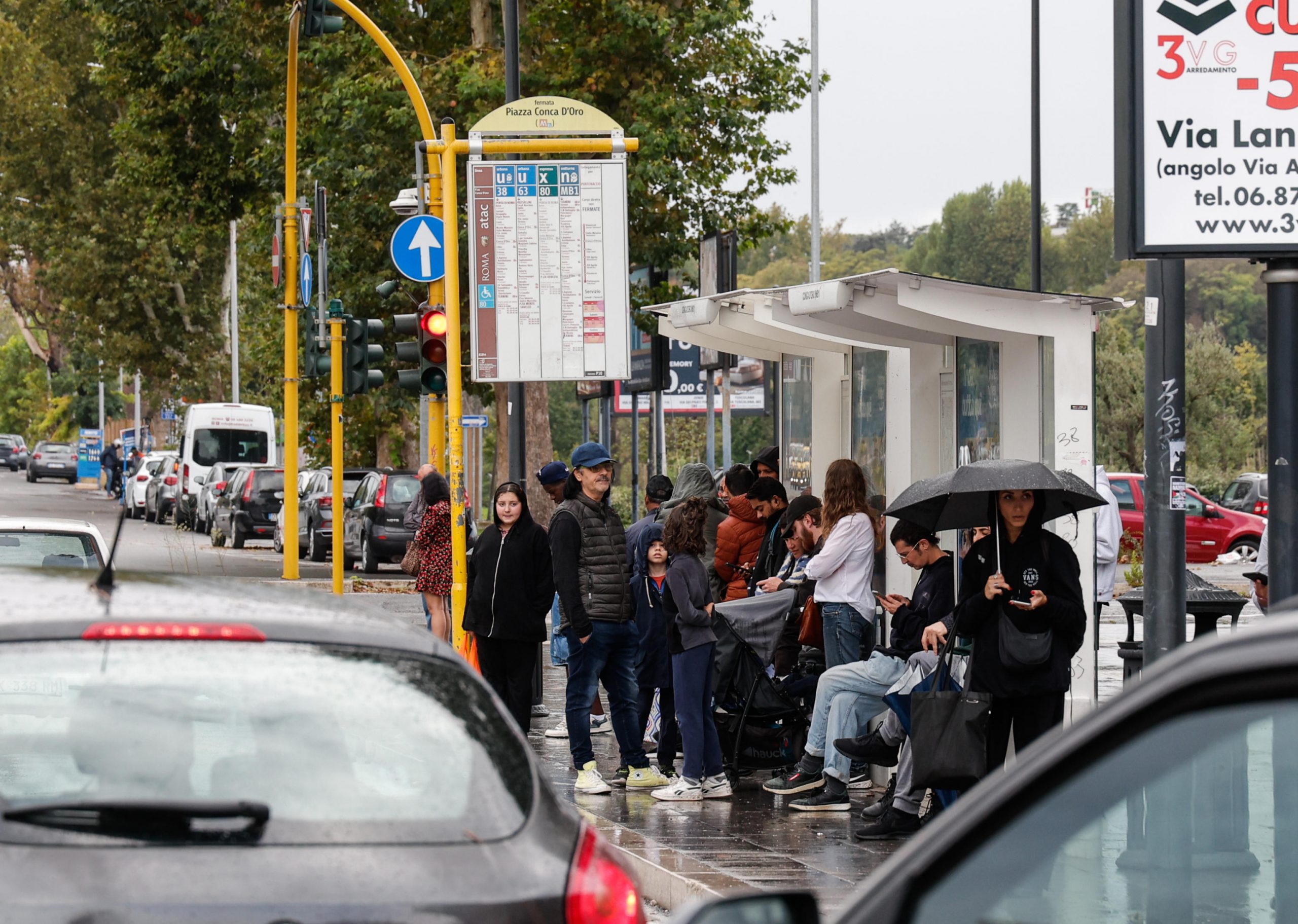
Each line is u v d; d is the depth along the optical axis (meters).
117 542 9.62
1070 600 17.58
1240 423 128.38
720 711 24.16
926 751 17.33
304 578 64.81
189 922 7.15
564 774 25.84
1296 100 18.19
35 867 7.29
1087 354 22.56
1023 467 17.55
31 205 150.88
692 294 70.69
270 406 160.50
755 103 70.62
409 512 37.44
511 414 33.59
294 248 61.12
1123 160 18.30
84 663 8.44
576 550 23.17
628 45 66.06
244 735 8.18
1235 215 18.22
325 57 69.88
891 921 4.84
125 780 7.91
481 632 23.89
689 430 163.12
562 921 7.72
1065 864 5.07
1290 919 5.45
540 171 30.70
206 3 80.50
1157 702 4.51
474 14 71.31
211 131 86.19
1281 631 4.33
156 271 141.62
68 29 139.00
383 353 46.31
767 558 27.12
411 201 42.12
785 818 21.69
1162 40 18.20
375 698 8.59
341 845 7.65
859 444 27.52
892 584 24.88
